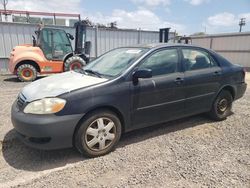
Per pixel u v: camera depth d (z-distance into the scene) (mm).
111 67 4145
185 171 3273
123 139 4277
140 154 3738
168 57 4336
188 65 4578
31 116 3291
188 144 4105
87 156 3602
